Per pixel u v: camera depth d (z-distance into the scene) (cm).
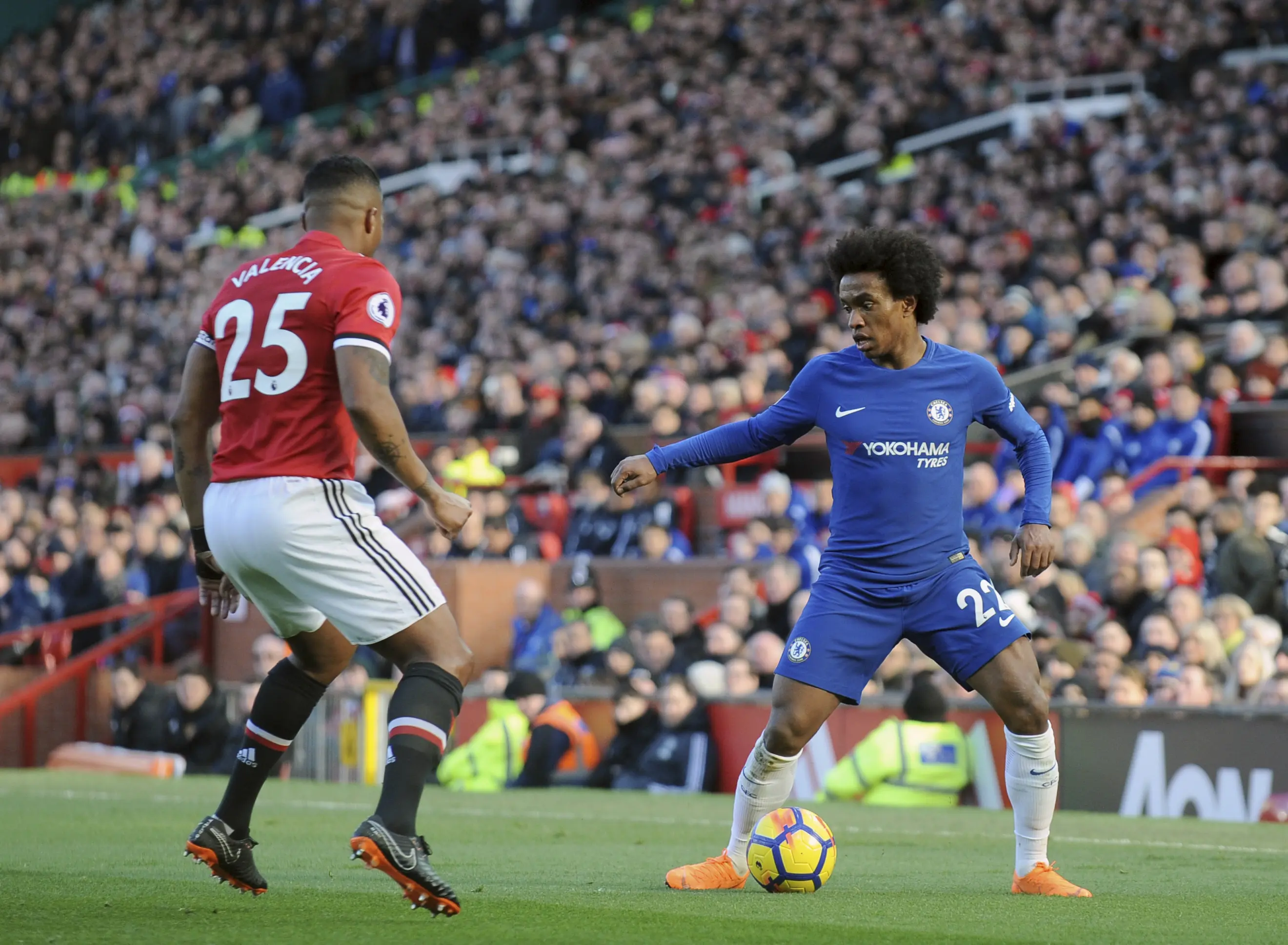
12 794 3806
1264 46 8062
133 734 4956
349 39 11769
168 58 12262
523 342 7056
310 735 4606
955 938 1516
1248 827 3095
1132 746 3459
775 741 1883
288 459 1609
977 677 1867
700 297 7144
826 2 9844
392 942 1417
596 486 5569
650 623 4375
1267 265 5500
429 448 6506
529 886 1966
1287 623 3909
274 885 1928
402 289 8375
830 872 1928
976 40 8900
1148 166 6969
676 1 10688
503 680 4441
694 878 1945
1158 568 3909
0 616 6172
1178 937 1553
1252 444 5041
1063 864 2402
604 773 4106
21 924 1532
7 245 10900
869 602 1861
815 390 1886
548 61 10562
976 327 5547
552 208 8375
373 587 1606
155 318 9344
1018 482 4800
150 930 1488
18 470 7925
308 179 1734
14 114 12706
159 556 6034
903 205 7406
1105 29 8388
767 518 5006
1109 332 5844
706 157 8731
